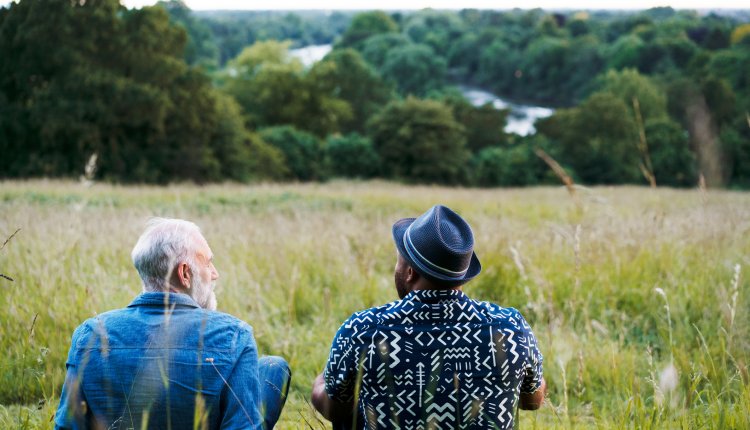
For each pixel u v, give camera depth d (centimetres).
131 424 215
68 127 3734
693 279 596
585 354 436
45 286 493
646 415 339
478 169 7225
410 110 6719
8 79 3919
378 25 19325
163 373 210
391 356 214
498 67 17162
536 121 9300
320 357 456
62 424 215
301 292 578
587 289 581
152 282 237
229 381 221
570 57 15638
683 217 807
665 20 18125
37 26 3766
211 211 1512
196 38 17275
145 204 1515
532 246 702
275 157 5347
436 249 213
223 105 4778
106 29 3969
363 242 767
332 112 8625
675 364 413
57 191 1755
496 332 217
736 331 411
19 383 380
